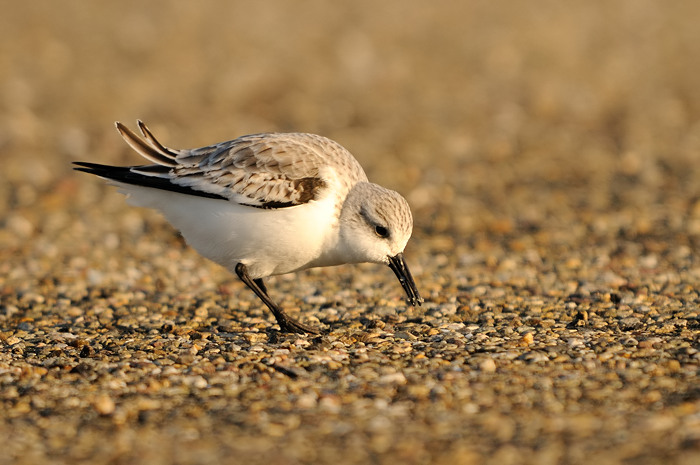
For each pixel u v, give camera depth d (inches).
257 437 302.2
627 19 1355.8
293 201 390.6
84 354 391.2
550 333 408.2
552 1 1457.9
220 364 372.5
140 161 790.5
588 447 286.0
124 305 480.4
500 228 626.8
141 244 599.8
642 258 547.5
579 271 527.2
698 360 361.1
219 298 492.1
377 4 1441.9
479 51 1186.0
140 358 382.6
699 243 575.2
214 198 396.8
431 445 292.8
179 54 1168.2
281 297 490.3
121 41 1223.5
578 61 1143.0
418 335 411.8
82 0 1432.1
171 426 313.0
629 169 763.4
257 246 399.9
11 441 302.2
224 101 987.9
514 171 769.6
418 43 1227.2
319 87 1039.6
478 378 349.4
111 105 960.9
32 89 1005.2
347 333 417.1
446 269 541.0
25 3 1392.7
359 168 413.4
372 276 526.6
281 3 1443.2
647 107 960.9
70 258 569.3
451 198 701.3
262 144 401.4
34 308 474.9
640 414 310.0
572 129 892.6
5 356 389.4
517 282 508.7
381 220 397.7
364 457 286.0
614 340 390.9
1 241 600.4
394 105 975.6
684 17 1363.2
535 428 302.2
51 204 677.9
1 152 803.4
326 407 326.0
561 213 658.2
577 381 343.6
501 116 933.2
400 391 339.3
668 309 445.4
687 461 272.7
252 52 1181.1
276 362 372.2
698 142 836.6
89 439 303.4
